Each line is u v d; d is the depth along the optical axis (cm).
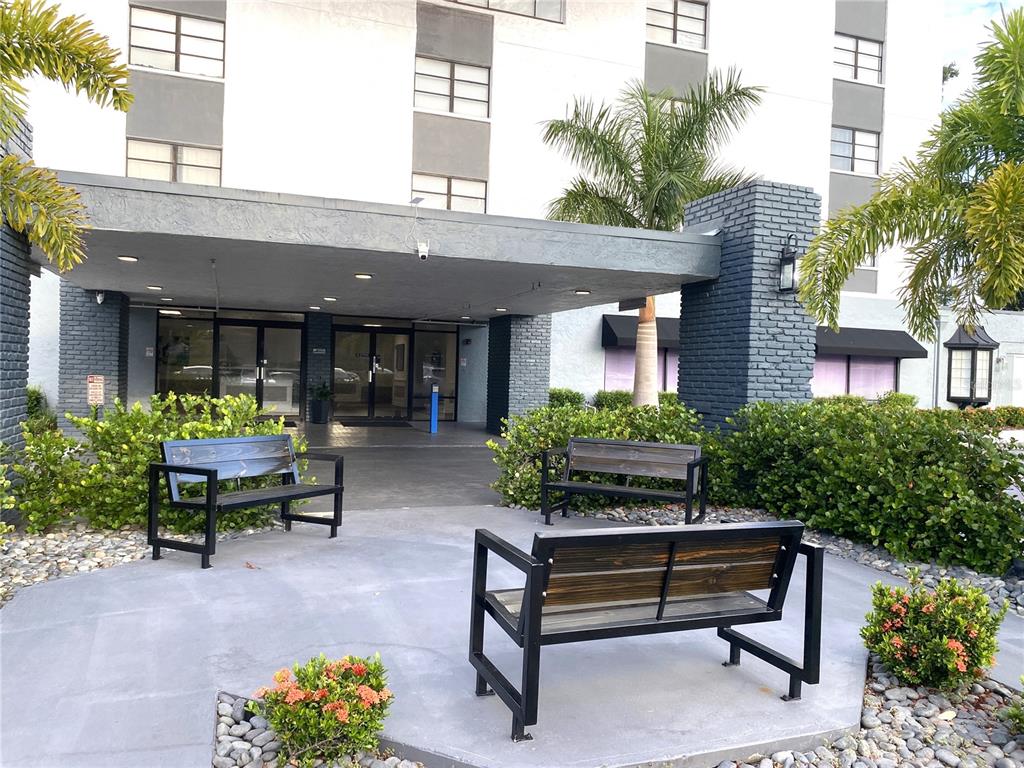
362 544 634
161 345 1816
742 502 813
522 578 539
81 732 308
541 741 306
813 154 2178
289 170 1708
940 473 588
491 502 867
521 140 1898
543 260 873
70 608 459
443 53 1834
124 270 1041
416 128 1811
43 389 1652
